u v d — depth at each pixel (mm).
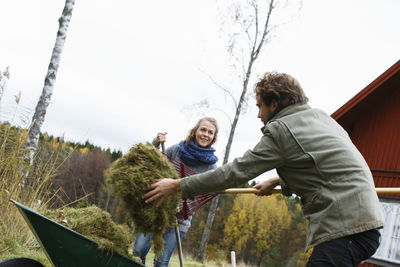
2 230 4609
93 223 2578
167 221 2678
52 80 7469
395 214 8023
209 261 13859
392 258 7805
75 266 2447
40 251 4609
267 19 13438
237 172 2209
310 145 2109
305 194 2152
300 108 2303
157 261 3594
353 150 2131
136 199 2537
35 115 7113
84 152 27203
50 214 2654
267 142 2188
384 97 9070
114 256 2473
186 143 3953
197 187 2320
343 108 8984
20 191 4875
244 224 41469
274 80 2398
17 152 4941
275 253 41625
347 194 1974
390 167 8523
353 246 1935
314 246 2033
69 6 7953
